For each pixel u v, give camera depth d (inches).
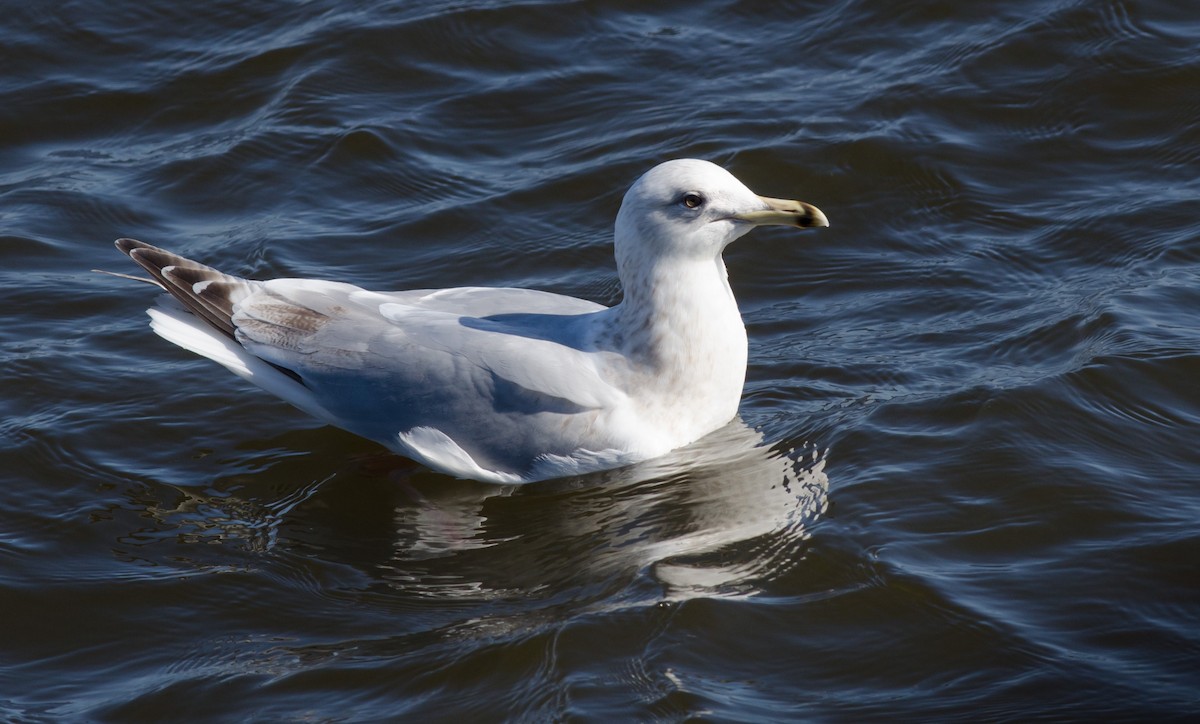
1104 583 396.5
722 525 437.1
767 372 514.6
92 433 497.4
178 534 451.8
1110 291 529.3
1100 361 486.9
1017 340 510.6
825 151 617.9
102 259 589.9
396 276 574.6
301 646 399.2
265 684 384.2
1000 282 547.8
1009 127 627.5
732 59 682.2
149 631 409.7
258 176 631.8
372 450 493.7
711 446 479.5
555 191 614.9
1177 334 499.8
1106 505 427.5
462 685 376.8
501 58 692.7
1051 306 527.5
